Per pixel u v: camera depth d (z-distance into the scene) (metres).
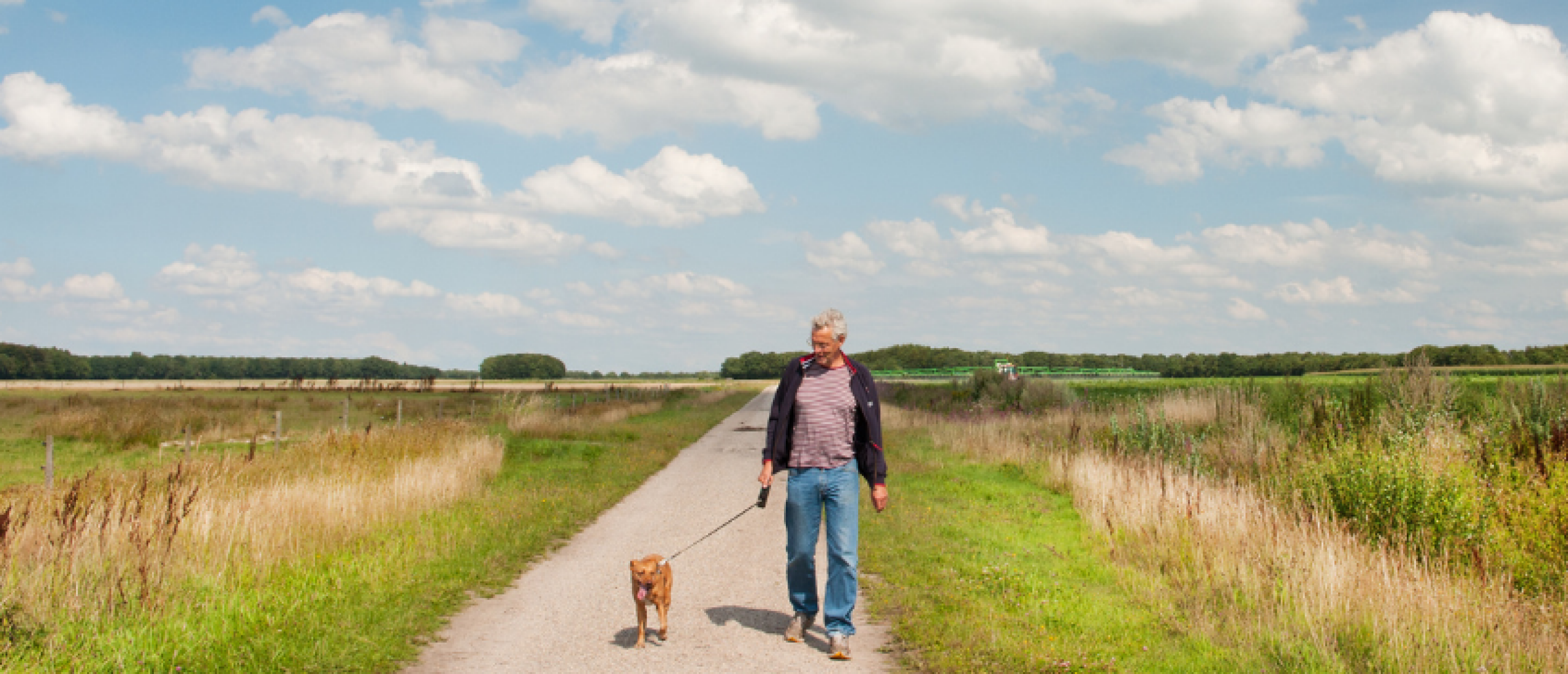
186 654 4.86
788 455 5.38
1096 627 5.62
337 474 10.98
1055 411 22.41
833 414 5.27
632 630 5.68
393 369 151.62
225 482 9.78
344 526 8.27
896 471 15.10
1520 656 5.04
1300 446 11.26
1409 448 9.15
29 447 19.88
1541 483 8.24
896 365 121.19
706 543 8.81
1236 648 5.12
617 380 169.75
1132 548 7.96
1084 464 12.67
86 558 6.05
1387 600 5.48
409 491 10.21
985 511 10.88
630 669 4.88
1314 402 14.03
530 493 11.95
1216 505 8.25
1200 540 7.32
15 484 13.48
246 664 4.82
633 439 22.19
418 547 7.90
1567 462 8.84
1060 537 9.21
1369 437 10.45
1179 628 5.54
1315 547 6.80
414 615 5.90
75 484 7.12
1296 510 8.39
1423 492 7.95
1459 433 10.84
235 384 96.75
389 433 15.53
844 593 5.15
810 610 5.45
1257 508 8.25
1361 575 6.00
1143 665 4.87
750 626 5.78
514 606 6.32
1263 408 17.08
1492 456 9.55
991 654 5.05
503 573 7.33
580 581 7.14
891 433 22.95
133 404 35.22
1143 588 6.61
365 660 4.97
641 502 11.84
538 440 20.12
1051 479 13.21
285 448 14.70
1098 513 9.56
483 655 5.16
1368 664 4.85
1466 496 7.91
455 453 14.20
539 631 5.66
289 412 34.19
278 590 6.27
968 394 32.50
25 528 6.48
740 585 7.01
